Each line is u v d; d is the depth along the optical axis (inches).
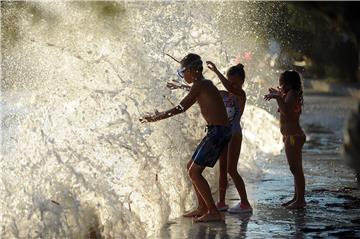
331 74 3425.2
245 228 762.2
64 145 791.1
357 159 1251.8
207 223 787.4
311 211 845.8
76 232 723.4
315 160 1255.5
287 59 1923.0
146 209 781.3
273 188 991.0
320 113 2224.4
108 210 742.5
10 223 713.6
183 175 866.1
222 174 849.5
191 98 777.6
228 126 788.0
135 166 800.3
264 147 1320.1
